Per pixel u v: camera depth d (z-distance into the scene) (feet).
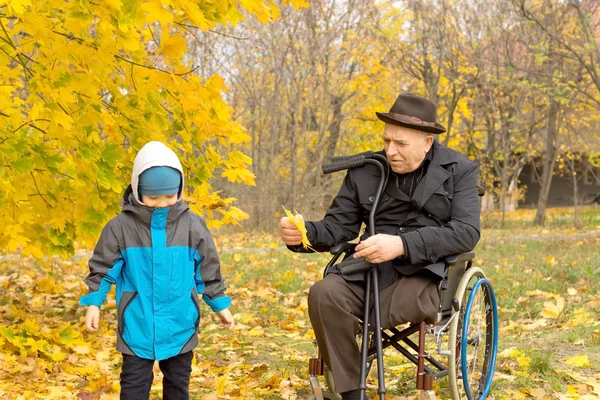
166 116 14.19
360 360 10.81
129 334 9.84
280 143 50.24
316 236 11.53
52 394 12.64
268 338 18.26
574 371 13.84
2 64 12.30
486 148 65.51
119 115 14.11
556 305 18.89
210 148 14.94
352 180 11.74
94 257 9.89
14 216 14.28
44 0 11.64
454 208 11.13
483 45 50.80
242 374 14.62
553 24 46.70
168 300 9.87
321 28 48.62
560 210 93.91
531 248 35.88
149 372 9.97
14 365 14.20
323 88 49.49
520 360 14.05
